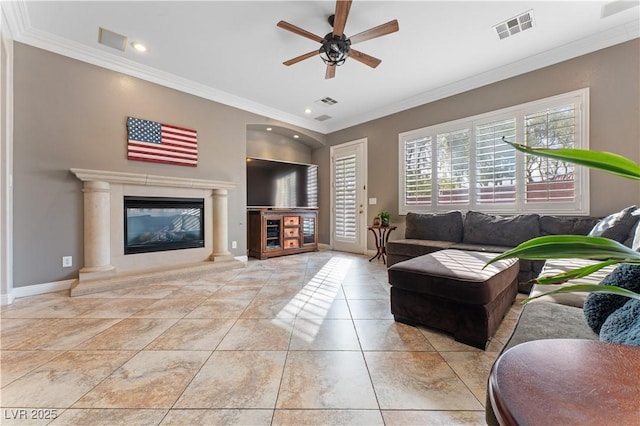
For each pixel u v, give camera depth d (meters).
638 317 0.74
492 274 1.76
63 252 2.88
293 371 1.45
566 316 1.14
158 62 3.29
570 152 0.42
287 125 5.14
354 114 5.10
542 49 3.01
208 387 1.32
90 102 3.06
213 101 4.13
